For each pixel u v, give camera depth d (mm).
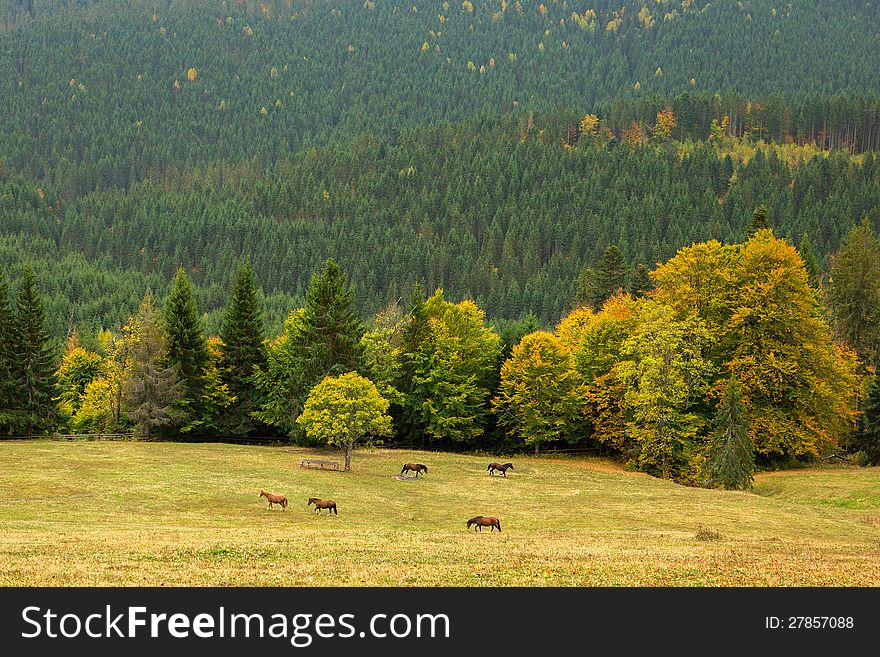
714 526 43750
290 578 25578
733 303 71562
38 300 86562
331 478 59625
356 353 83875
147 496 48531
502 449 87000
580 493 57125
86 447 71375
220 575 25781
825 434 68250
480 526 42562
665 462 70438
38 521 38969
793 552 32719
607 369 81688
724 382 69250
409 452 80250
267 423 86500
